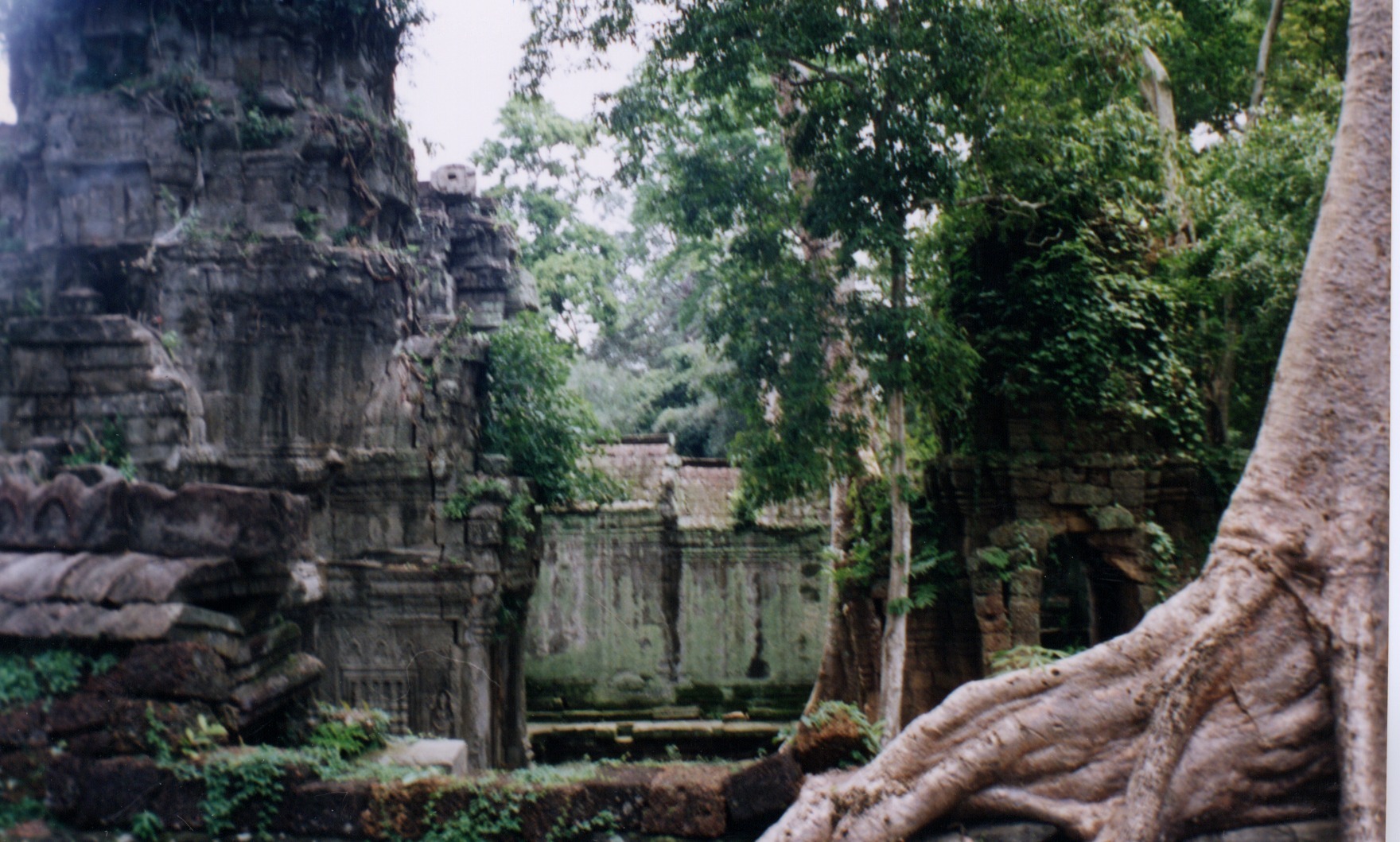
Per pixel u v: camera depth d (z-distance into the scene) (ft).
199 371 37.01
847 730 20.21
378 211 41.52
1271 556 20.57
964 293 39.91
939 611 40.78
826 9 31.19
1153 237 40.47
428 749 23.66
